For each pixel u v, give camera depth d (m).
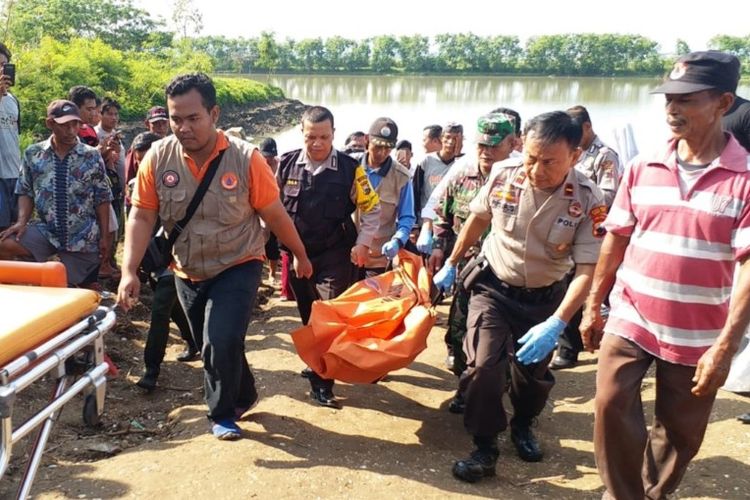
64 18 47.56
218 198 3.36
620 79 85.75
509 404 4.53
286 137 35.53
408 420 4.10
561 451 3.84
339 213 4.18
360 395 4.44
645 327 2.77
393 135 4.77
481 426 3.32
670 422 2.84
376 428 3.93
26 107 17.83
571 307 3.17
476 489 3.26
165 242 3.52
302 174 4.14
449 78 88.75
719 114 2.57
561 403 4.54
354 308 4.00
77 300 2.36
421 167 6.45
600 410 2.82
